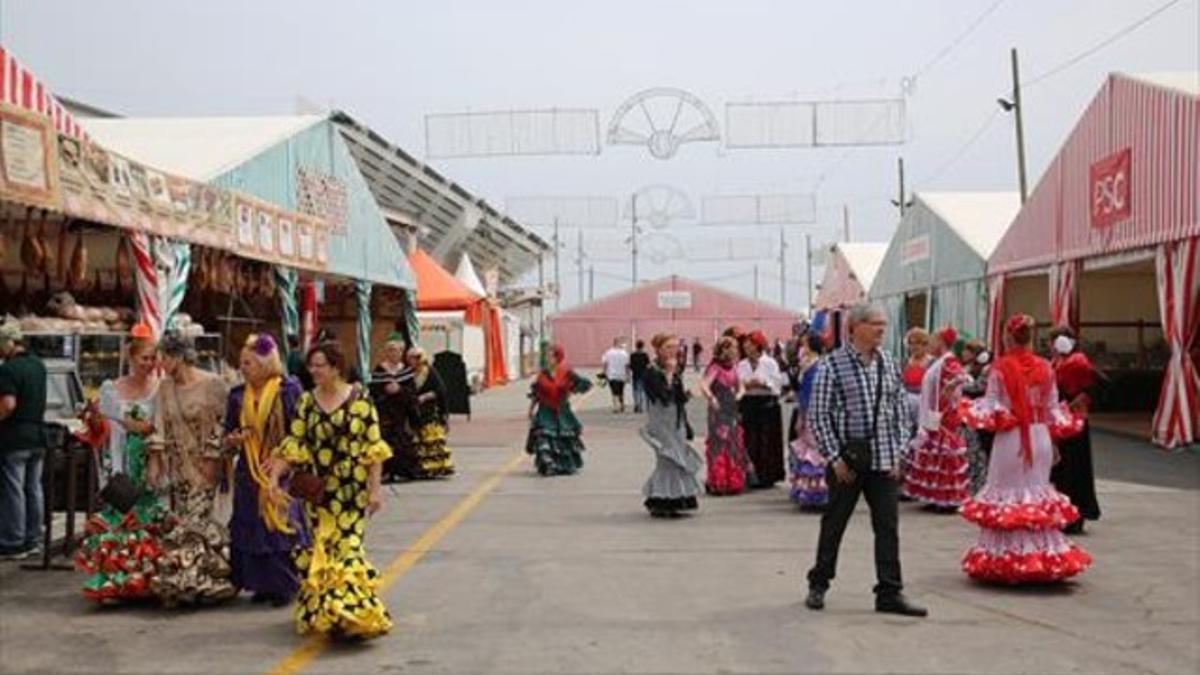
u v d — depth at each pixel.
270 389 7.81
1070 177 22.78
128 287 14.63
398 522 11.70
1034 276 27.22
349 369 8.16
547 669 6.34
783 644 6.86
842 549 10.05
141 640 7.01
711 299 76.50
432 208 45.41
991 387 8.69
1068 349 11.01
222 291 17.56
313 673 6.29
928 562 9.51
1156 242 19.17
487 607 7.84
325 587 6.87
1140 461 16.73
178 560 7.78
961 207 32.12
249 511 7.79
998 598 8.13
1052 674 6.26
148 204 12.98
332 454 7.00
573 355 76.56
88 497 9.34
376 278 25.78
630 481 15.29
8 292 13.91
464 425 26.16
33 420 9.40
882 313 7.74
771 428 14.41
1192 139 18.03
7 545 9.45
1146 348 28.09
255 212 16.81
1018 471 8.52
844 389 7.68
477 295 40.88
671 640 6.96
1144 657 6.61
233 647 6.83
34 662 6.54
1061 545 8.49
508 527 11.37
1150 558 9.61
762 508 12.70
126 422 7.91
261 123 20.72
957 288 30.16
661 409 12.12
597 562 9.49
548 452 16.02
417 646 6.83
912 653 6.66
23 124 10.27
